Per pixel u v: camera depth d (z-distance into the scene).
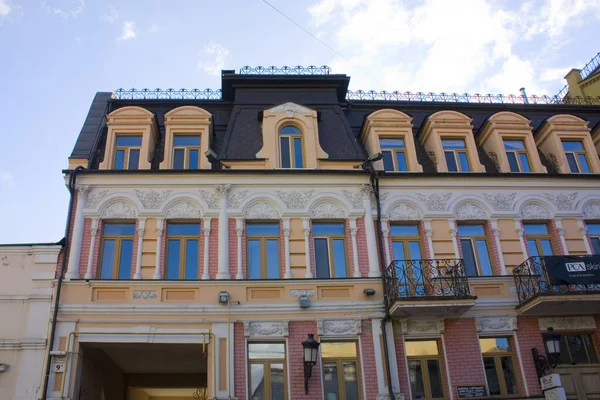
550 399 14.12
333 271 16.00
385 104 20.44
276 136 17.67
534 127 20.23
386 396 14.16
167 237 15.97
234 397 13.84
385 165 18.00
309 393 14.05
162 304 14.67
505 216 17.09
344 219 16.59
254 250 16.09
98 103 19.55
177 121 17.67
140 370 18.33
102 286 14.77
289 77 19.67
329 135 18.34
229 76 19.36
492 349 15.35
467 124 18.70
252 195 16.48
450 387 14.56
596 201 17.86
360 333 14.92
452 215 16.91
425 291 15.02
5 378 13.65
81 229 15.54
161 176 16.42
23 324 14.27
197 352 15.59
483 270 16.56
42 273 14.88
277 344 14.79
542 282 15.33
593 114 21.11
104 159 16.80
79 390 14.02
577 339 15.78
